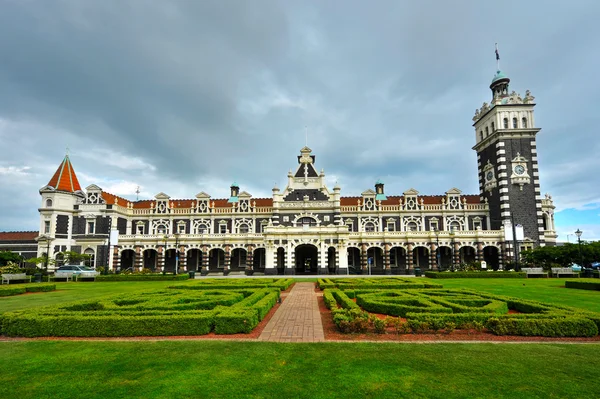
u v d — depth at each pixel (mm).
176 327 17344
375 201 86125
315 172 84062
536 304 22297
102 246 80875
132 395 10266
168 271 83750
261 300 24281
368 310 23766
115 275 59250
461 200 85438
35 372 12148
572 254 63000
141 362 13062
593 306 25828
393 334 17281
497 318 17484
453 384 10938
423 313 18922
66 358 13594
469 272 57188
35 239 80500
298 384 10969
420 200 86188
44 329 17359
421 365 12586
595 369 12258
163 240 78750
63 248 80812
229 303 23953
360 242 77750
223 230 87250
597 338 16625
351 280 43625
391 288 34969
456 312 20562
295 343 15625
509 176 78688
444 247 81500
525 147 79750
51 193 81375
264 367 12469
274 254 72688
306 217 81188
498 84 84562
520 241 75438
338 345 15242
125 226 88250
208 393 10367
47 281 56406
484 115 85625
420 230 84000
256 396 10156
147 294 28953
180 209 88250
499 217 79500
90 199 83688
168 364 12828
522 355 13758
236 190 93625
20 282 51406
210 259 83688
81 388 10766
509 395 10172
